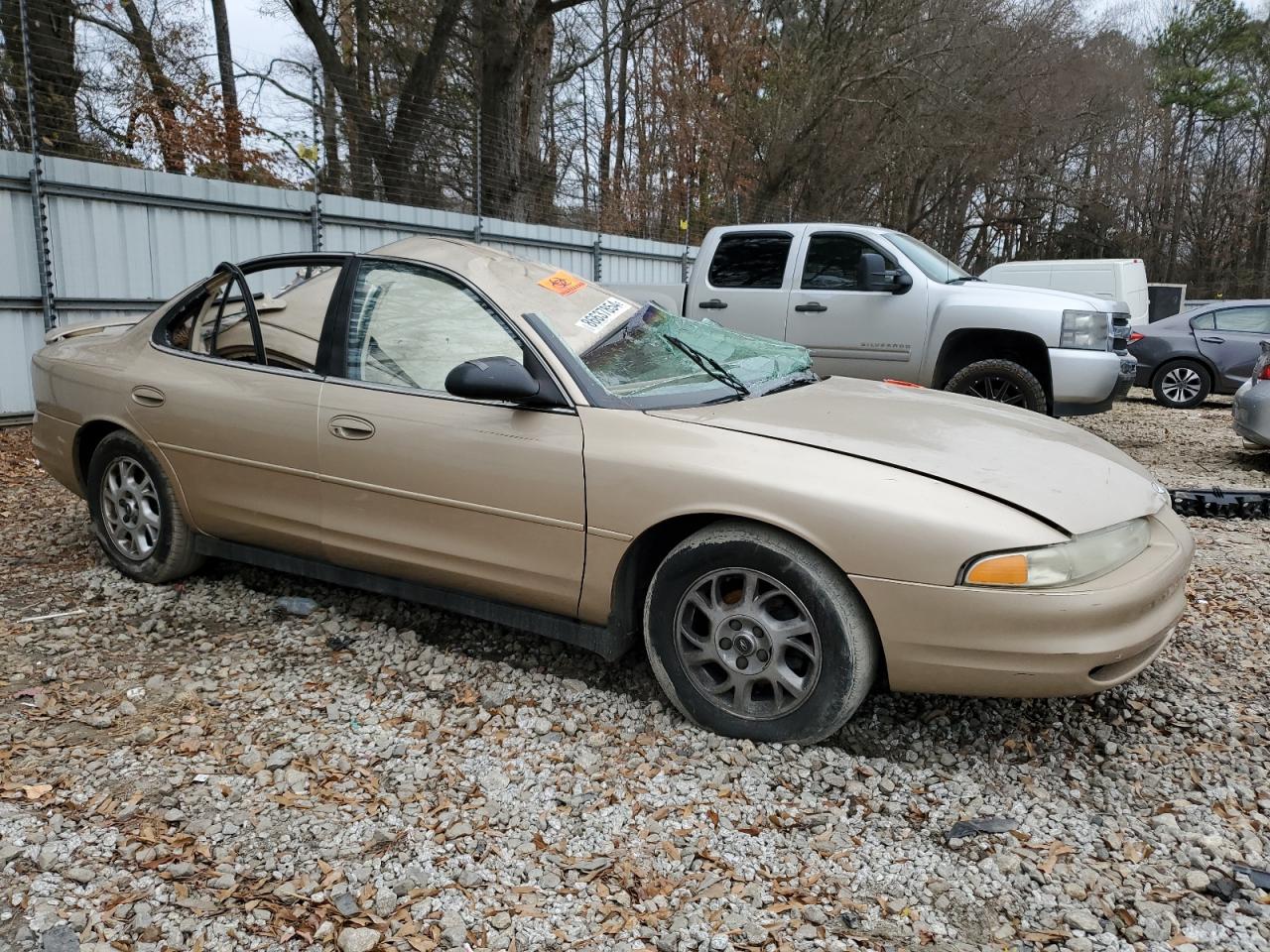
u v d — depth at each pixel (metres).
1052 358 7.79
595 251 15.12
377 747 3.04
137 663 3.62
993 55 27.45
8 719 3.16
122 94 13.34
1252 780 2.98
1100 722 3.32
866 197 30.28
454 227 12.38
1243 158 42.00
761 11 26.05
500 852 2.52
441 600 3.61
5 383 8.00
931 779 2.94
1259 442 8.22
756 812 2.73
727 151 25.06
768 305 8.71
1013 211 36.62
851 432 3.15
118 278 8.70
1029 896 2.40
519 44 16.47
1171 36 42.03
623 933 2.23
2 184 7.80
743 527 2.99
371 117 14.80
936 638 2.75
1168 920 2.30
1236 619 4.34
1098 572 2.81
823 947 2.20
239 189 9.64
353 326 3.75
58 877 2.37
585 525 3.17
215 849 2.50
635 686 3.52
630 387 3.41
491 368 3.14
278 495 3.84
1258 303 13.54
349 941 2.16
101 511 4.49
